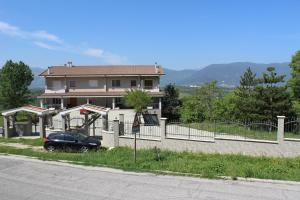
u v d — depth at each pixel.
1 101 60.44
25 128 34.28
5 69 60.72
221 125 28.19
